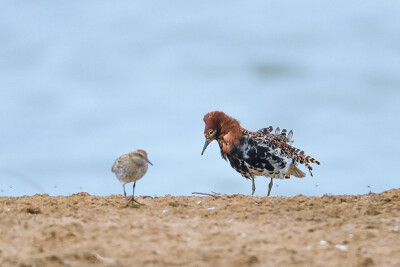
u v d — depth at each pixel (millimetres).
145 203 9859
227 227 8391
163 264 7090
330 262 7207
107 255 7320
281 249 7535
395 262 7223
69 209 9352
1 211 9086
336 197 10062
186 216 8977
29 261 7023
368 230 8312
